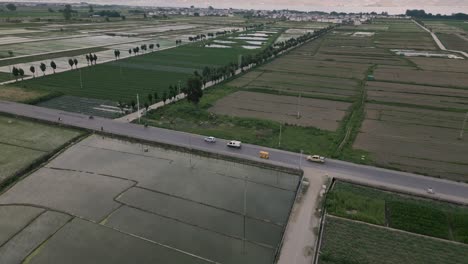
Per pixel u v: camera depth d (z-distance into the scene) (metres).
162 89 92.81
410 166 52.62
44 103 79.44
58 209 42.03
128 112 73.94
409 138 63.44
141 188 46.88
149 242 36.88
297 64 131.62
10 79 97.25
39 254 34.97
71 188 46.62
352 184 46.94
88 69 113.75
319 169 50.69
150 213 41.62
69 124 66.25
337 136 63.06
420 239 36.38
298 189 45.94
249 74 113.56
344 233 37.09
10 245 36.09
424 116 75.56
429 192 44.47
